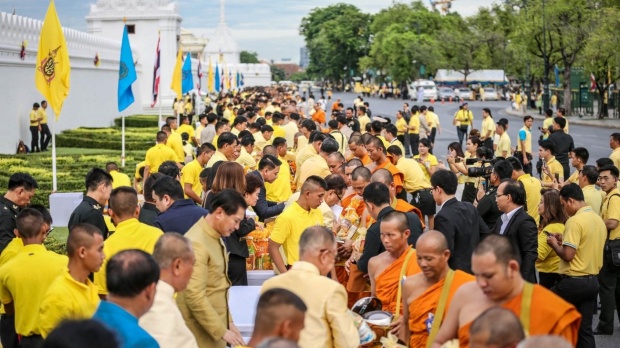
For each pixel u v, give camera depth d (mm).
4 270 7773
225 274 7738
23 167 23266
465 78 97000
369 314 7641
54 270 7703
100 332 4258
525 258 9500
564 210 9945
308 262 6785
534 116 61031
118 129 36156
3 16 26953
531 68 69125
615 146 15812
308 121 19391
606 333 10906
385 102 90062
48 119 31594
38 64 18375
